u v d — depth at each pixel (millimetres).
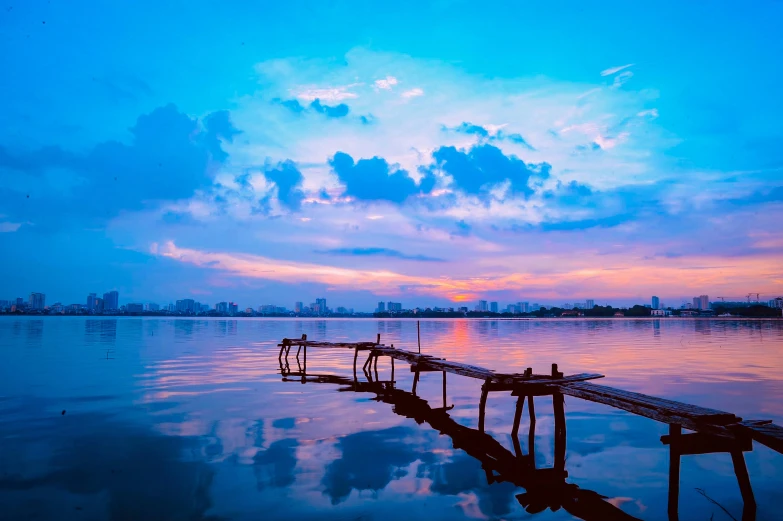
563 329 89438
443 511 8039
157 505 8086
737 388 19688
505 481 9531
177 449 11250
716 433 8055
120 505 8078
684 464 10680
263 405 16766
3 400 17250
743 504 8031
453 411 16547
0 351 36500
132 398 17703
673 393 18594
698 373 24328
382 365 31359
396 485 9195
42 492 8633
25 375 23578
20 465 10086
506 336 63312
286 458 10688
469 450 11695
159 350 38906
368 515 7801
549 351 38062
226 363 30234
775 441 7281
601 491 9102
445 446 12016
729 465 10586
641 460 10961
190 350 39500
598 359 31516
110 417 14570
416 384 21281
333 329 94062
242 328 95375
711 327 97812
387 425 14125
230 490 8750
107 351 37188
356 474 9742
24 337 54344
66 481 9172
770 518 7887
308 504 8188
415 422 14656
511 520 7754
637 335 64625
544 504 8430
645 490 9172
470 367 16578
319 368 29203
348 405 17156
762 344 45531
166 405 16484
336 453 11148
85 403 16719
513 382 13234
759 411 15383
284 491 8742
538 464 10664
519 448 11969
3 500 8281
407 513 7922
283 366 29406
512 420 15078
